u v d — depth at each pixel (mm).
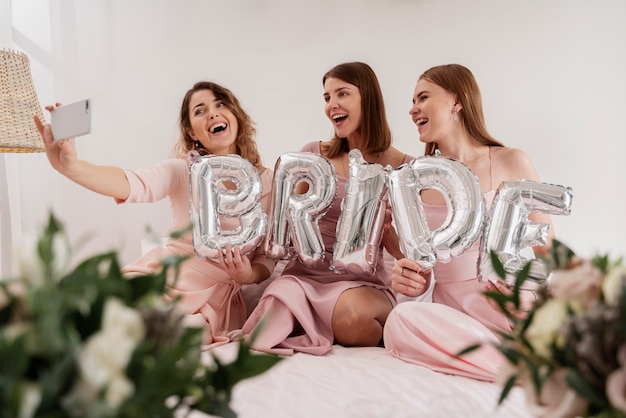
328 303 2172
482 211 2051
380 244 2426
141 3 3176
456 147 2350
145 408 665
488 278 1985
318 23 3129
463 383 1623
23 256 658
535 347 854
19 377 595
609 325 760
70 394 599
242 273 2213
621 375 732
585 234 2904
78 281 670
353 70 2510
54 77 3166
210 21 3172
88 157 3176
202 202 2215
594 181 2906
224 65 3182
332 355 2029
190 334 734
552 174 2945
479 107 2365
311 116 3148
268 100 3172
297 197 2254
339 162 2561
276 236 2266
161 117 3178
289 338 2143
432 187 2123
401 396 1445
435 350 1798
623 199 2879
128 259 3113
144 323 697
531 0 2951
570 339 788
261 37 3164
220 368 787
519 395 1511
